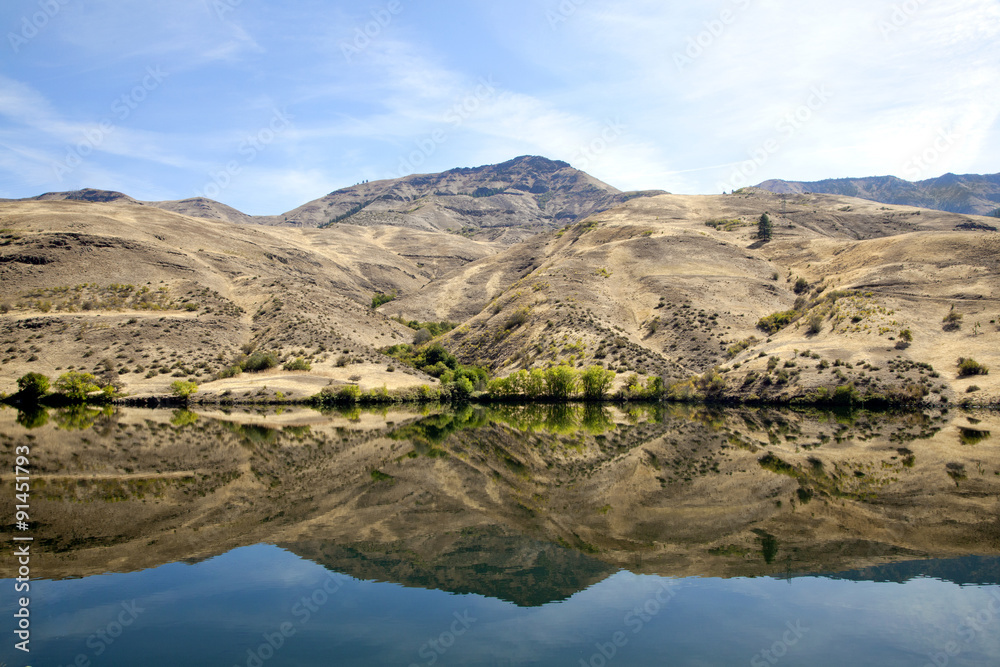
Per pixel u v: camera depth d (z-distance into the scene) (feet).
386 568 62.23
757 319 330.54
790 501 87.45
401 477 108.99
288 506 87.56
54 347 271.90
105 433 166.30
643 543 69.51
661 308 353.51
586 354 306.96
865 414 202.08
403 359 335.26
